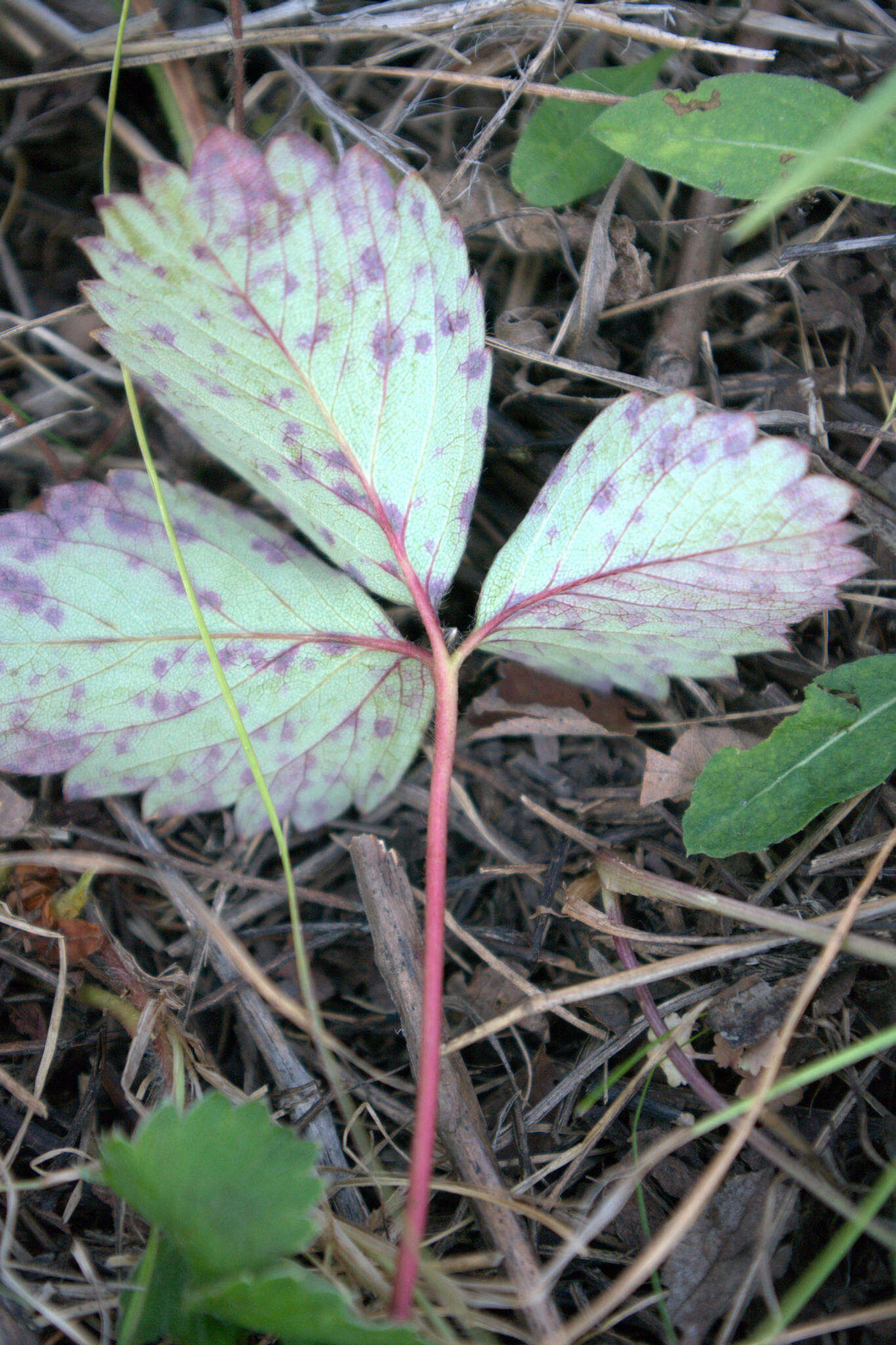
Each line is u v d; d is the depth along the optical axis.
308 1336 0.19
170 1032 0.23
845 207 0.26
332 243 0.21
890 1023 0.22
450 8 0.26
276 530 0.23
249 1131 0.20
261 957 0.24
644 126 0.24
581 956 0.24
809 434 0.25
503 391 0.25
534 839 0.25
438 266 0.22
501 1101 0.23
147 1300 0.20
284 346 0.22
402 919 0.22
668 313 0.26
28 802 0.24
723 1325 0.21
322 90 0.26
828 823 0.23
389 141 0.25
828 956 0.21
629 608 0.23
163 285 0.21
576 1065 0.23
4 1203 0.21
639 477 0.22
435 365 0.22
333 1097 0.23
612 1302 0.20
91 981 0.23
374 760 0.24
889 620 0.25
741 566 0.22
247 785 0.23
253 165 0.21
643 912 0.24
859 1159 0.22
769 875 0.23
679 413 0.22
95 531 0.23
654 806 0.24
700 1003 0.22
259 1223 0.20
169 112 0.26
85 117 0.26
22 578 0.22
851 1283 0.21
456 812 0.25
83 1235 0.22
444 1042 0.22
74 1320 0.21
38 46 0.26
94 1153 0.22
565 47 0.26
